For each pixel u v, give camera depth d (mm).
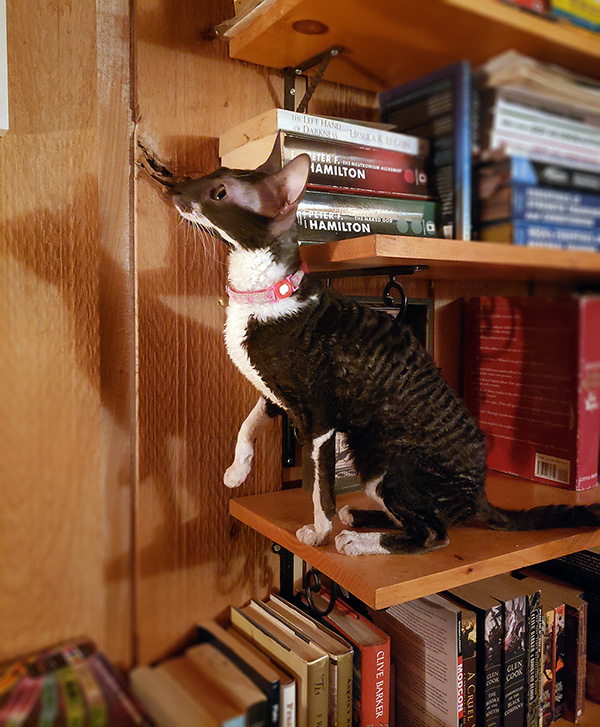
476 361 872
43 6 762
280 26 733
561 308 751
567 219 642
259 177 689
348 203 761
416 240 662
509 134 631
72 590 733
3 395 733
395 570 645
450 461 739
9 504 710
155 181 823
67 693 620
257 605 870
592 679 927
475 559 678
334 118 766
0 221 752
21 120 759
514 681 837
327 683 761
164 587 807
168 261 840
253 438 825
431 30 641
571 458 784
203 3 845
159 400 835
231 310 734
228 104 870
